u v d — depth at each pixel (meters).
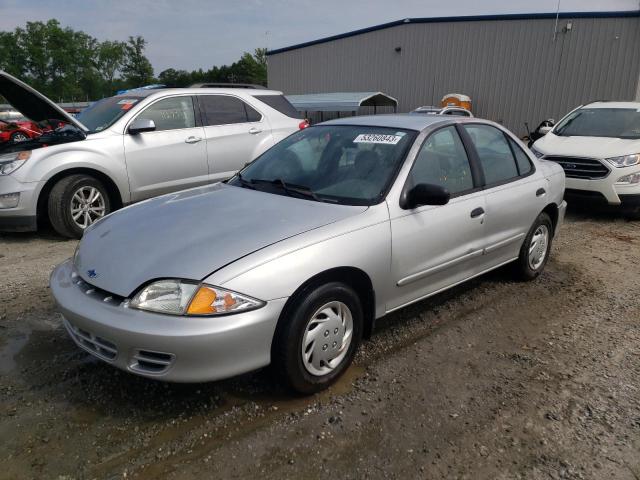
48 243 6.08
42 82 86.44
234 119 7.46
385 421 2.82
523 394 3.11
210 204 3.42
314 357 2.94
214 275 2.58
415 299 3.62
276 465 2.48
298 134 4.32
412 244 3.40
